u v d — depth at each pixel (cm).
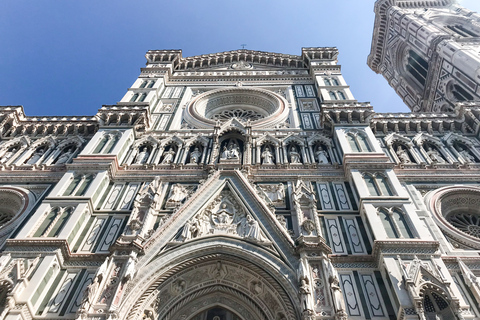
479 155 2848
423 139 3059
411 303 1612
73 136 3200
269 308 1825
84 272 1919
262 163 2736
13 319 1602
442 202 2453
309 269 1784
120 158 2764
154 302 1795
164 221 2148
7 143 3108
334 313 1580
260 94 3856
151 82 3947
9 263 1848
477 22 5788
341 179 2544
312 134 3059
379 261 1875
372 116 3108
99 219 2264
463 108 3200
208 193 2358
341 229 2142
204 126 3291
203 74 4347
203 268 1945
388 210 2139
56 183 2638
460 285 1828
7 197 2562
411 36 6131
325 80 3906
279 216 2216
